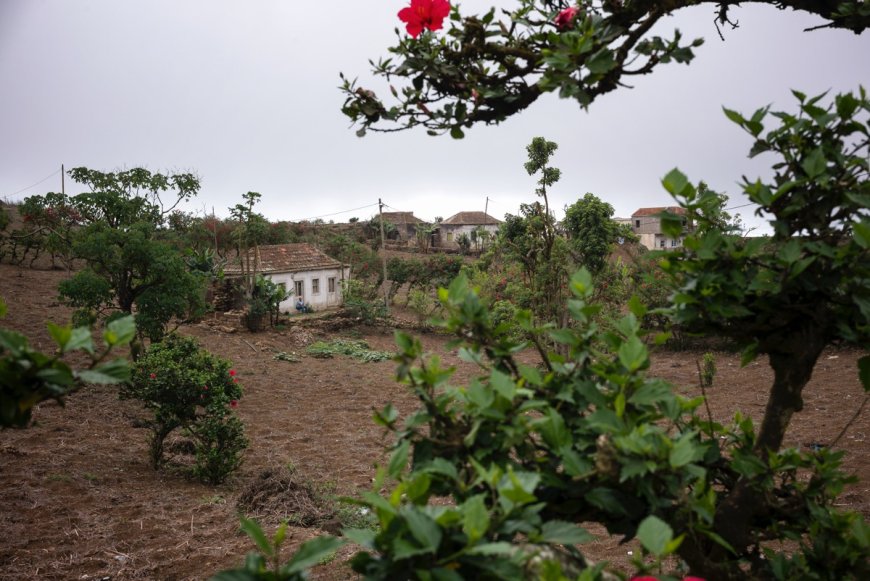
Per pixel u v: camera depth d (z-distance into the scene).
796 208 1.91
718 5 3.13
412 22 2.65
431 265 39.59
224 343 27.47
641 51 2.23
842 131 2.00
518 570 1.30
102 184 21.69
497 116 2.72
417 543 1.31
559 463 1.72
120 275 18.48
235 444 11.48
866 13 2.57
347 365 25.53
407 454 1.55
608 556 7.29
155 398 11.28
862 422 13.93
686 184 1.95
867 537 1.94
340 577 6.96
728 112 2.04
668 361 24.38
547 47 2.63
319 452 13.18
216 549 7.86
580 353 1.84
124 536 8.24
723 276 1.86
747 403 16.62
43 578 6.95
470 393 1.69
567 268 18.69
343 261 46.62
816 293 1.93
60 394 1.44
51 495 9.55
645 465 1.58
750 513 1.98
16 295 28.50
